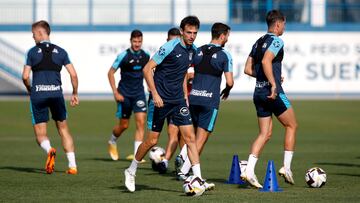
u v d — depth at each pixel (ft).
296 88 333.21
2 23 346.95
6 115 261.44
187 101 115.03
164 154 125.39
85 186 108.06
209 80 110.93
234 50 331.36
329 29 333.42
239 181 112.27
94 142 193.98
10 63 341.82
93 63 330.75
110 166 136.67
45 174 122.72
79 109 277.23
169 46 100.27
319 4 358.43
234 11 354.95
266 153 162.09
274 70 107.55
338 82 334.65
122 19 353.31
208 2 359.25
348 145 182.50
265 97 107.86
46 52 122.31
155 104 99.25
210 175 122.93
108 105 290.35
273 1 356.59
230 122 247.70
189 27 100.27
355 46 334.85
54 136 212.84
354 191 103.09
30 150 168.66
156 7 353.31
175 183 112.16
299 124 242.78
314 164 139.23
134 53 146.51
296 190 104.27
